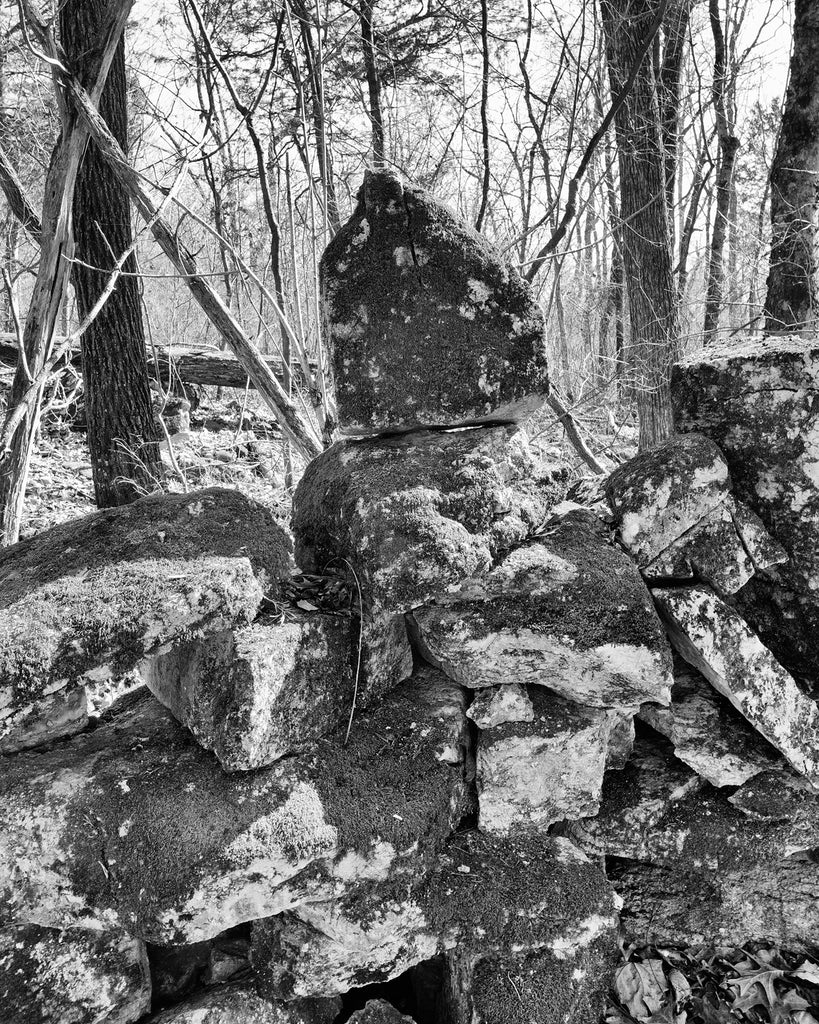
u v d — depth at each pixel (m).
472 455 2.02
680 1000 2.11
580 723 2.10
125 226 4.79
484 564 1.93
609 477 2.46
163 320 10.16
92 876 1.67
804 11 7.02
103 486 5.06
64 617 1.65
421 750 2.01
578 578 2.01
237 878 1.68
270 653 1.79
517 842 2.13
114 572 1.78
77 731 2.01
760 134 11.25
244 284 4.48
